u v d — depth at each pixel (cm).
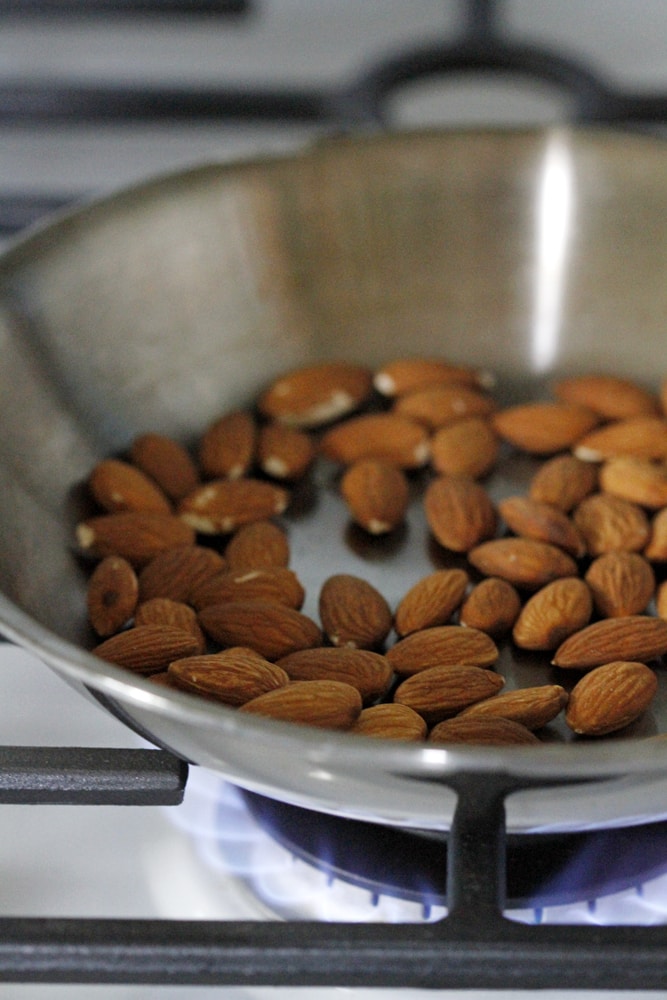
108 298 57
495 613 53
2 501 52
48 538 54
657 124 67
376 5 78
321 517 57
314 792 45
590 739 50
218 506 56
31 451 54
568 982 43
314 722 47
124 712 46
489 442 59
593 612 54
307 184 59
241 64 73
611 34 75
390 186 60
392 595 55
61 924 44
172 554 54
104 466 56
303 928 44
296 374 60
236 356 60
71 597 53
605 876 47
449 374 60
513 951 43
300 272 60
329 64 73
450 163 59
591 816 45
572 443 59
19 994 45
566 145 59
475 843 44
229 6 72
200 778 49
